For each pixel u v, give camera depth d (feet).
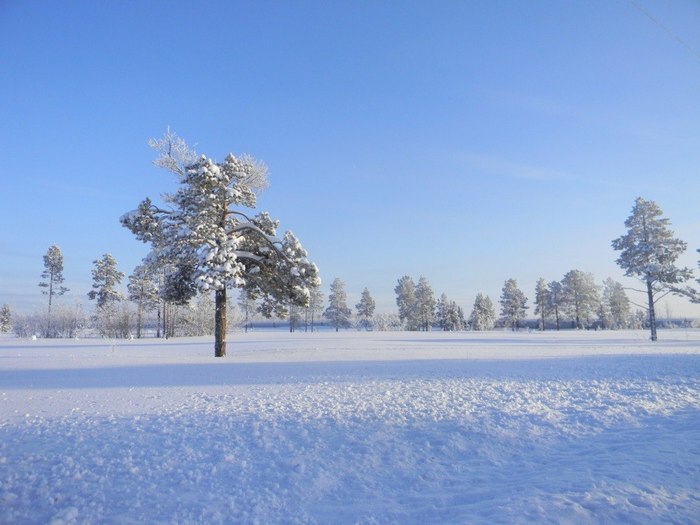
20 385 43.11
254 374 50.06
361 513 16.02
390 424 26.58
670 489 17.10
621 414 28.91
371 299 347.77
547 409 30.37
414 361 65.77
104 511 15.94
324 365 59.88
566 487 17.54
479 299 361.30
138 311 207.62
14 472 19.26
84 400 34.42
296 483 18.57
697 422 26.78
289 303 85.97
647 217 142.61
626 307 310.86
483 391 36.96
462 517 15.39
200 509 16.11
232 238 74.79
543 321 322.14
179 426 26.23
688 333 190.08
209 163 71.97
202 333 221.46
